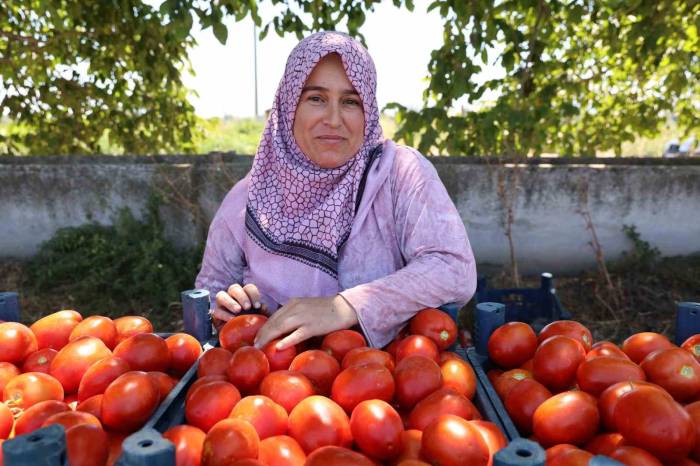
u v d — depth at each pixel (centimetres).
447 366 147
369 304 165
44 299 455
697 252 458
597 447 119
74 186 482
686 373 133
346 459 104
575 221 458
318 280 191
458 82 421
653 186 449
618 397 120
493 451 115
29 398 136
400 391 137
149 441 97
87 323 169
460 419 113
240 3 388
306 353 147
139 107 569
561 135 586
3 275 475
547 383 145
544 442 123
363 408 119
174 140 602
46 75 539
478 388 146
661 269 450
